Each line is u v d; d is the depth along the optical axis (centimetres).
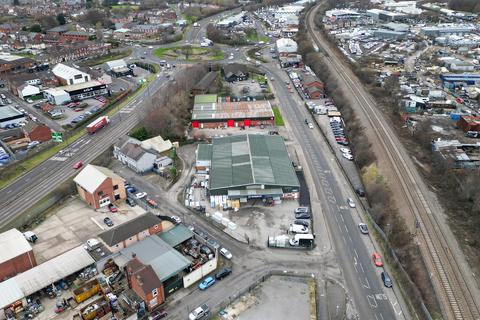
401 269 6806
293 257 7238
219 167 9400
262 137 10856
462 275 6588
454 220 7931
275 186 8706
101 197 8506
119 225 7331
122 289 6384
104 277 6644
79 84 15250
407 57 19788
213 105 13388
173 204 8719
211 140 11494
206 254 7144
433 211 8175
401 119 12662
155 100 13138
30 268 6775
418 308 6084
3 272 6481
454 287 6356
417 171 9644
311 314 6066
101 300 6138
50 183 9406
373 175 9581
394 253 7150
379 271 6912
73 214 8356
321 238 7700
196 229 7912
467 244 7288
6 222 8012
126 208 8600
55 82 15638
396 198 8650
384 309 6162
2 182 9450
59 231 7819
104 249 7038
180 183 9506
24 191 9112
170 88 14288
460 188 8775
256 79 16975
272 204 8644
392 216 8100
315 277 6781
